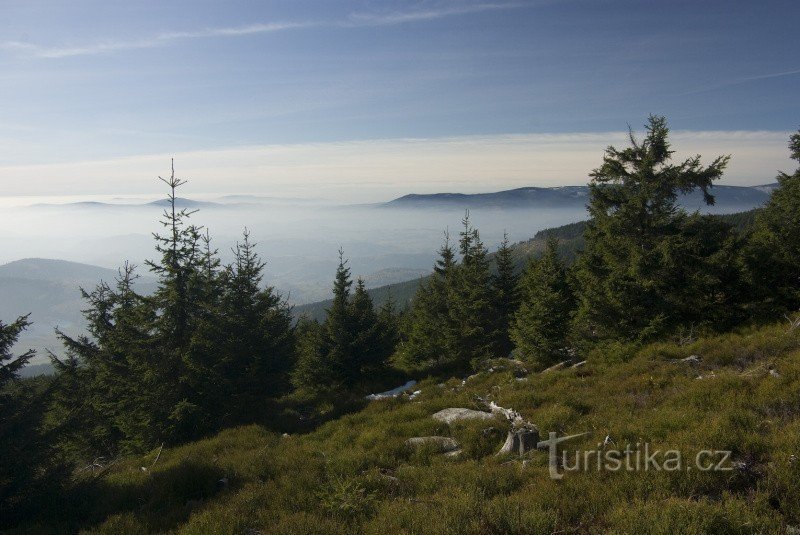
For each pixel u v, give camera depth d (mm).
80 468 17609
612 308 17719
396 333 35375
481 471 8781
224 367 19797
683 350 15211
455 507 7027
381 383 25891
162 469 12914
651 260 17031
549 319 20438
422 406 15922
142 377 18656
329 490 9008
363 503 8102
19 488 10320
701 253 17516
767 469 6770
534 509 6629
